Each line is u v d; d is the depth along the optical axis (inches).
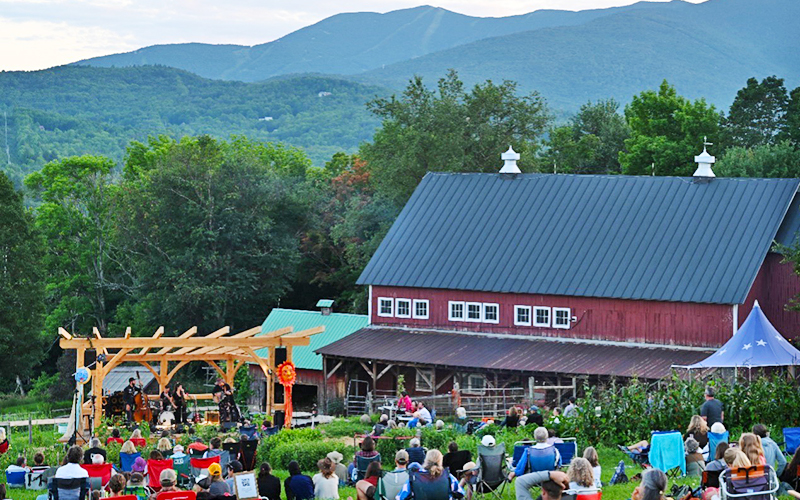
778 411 1291.8
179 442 1437.0
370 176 3567.9
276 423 1748.3
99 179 4023.1
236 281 3184.1
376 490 901.8
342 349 2234.3
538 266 2220.7
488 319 2244.1
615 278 2128.4
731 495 754.2
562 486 773.9
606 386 1935.3
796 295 1948.8
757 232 2094.0
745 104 3732.8
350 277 3395.7
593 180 2358.5
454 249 2341.3
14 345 3046.3
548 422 1362.0
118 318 3560.5
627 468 1160.2
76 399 1660.9
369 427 1590.8
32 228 3176.7
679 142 3612.2
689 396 1327.5
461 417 1546.5
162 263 3228.3
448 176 2522.1
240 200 3289.9
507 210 2378.2
